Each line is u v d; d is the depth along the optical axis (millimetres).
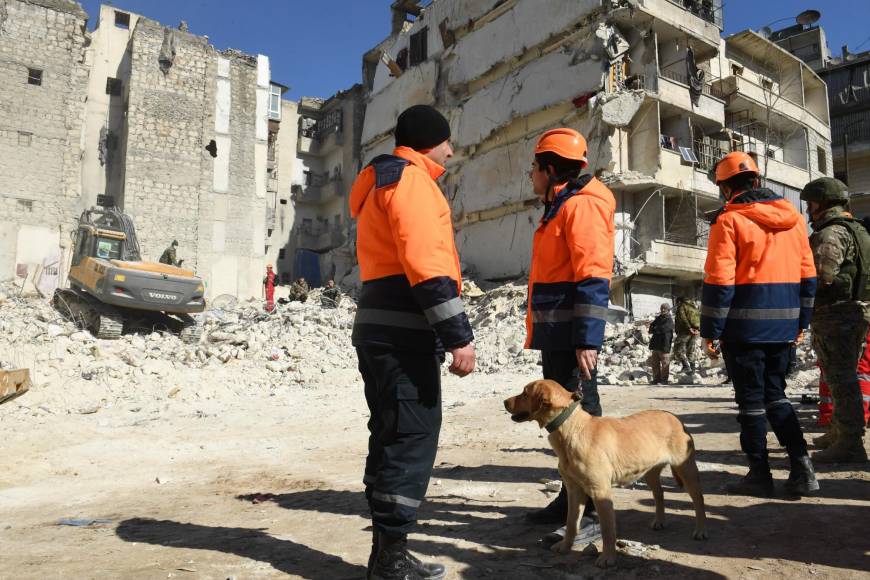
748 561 2559
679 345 13461
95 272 14820
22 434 7551
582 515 2934
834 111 38562
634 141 25578
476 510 3648
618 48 25188
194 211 32000
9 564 2896
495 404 9391
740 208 3627
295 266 44031
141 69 31375
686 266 25031
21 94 28516
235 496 4516
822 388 5789
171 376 12117
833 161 38500
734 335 3602
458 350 2271
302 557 2881
